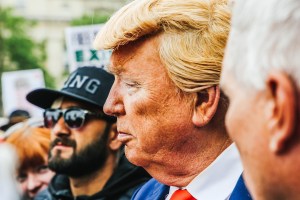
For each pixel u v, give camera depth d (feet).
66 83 8.45
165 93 4.56
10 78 22.08
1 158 4.01
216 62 4.47
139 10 4.62
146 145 4.65
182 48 4.50
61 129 8.13
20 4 132.36
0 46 95.61
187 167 4.65
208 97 4.53
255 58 2.52
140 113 4.63
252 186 2.74
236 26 2.68
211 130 4.60
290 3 2.44
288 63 2.41
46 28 133.59
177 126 4.57
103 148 8.13
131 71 4.64
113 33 4.65
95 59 11.87
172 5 4.58
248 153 2.67
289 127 2.44
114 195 7.92
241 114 2.65
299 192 2.53
